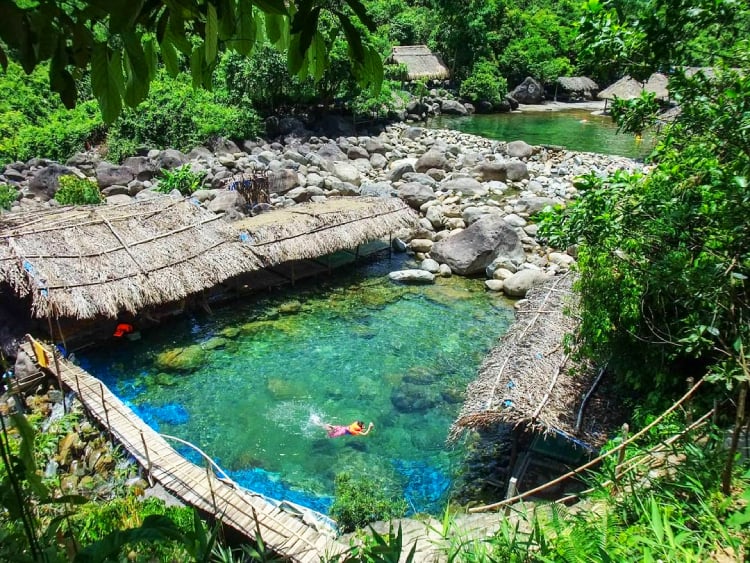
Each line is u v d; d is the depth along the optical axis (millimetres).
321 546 6863
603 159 26891
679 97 5012
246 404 10875
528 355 9273
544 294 11664
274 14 2258
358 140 28891
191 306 14102
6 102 25734
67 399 10125
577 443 7797
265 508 7512
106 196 19844
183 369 11906
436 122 38375
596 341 7824
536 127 36812
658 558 4156
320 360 12305
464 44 45469
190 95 27031
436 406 10852
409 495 8766
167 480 7980
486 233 16641
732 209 4777
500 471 9109
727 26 4809
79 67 2096
